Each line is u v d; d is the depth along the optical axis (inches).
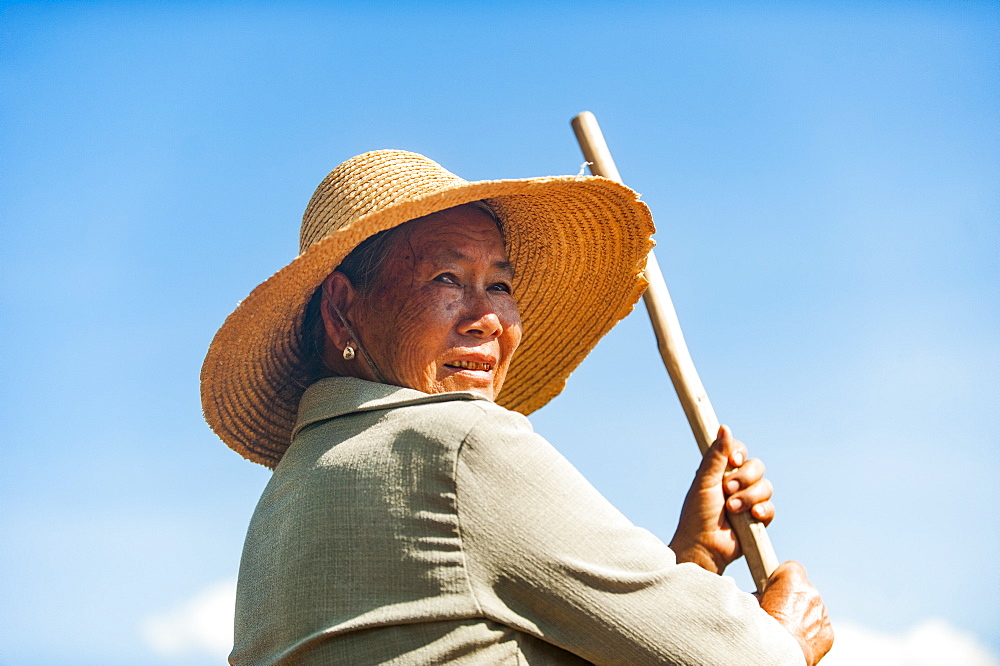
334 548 81.7
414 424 83.0
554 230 114.0
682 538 101.1
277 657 82.3
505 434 81.4
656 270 118.9
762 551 98.8
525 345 124.4
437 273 96.8
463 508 79.0
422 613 77.2
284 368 107.1
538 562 77.6
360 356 99.5
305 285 97.2
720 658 77.0
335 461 85.4
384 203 99.1
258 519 92.3
